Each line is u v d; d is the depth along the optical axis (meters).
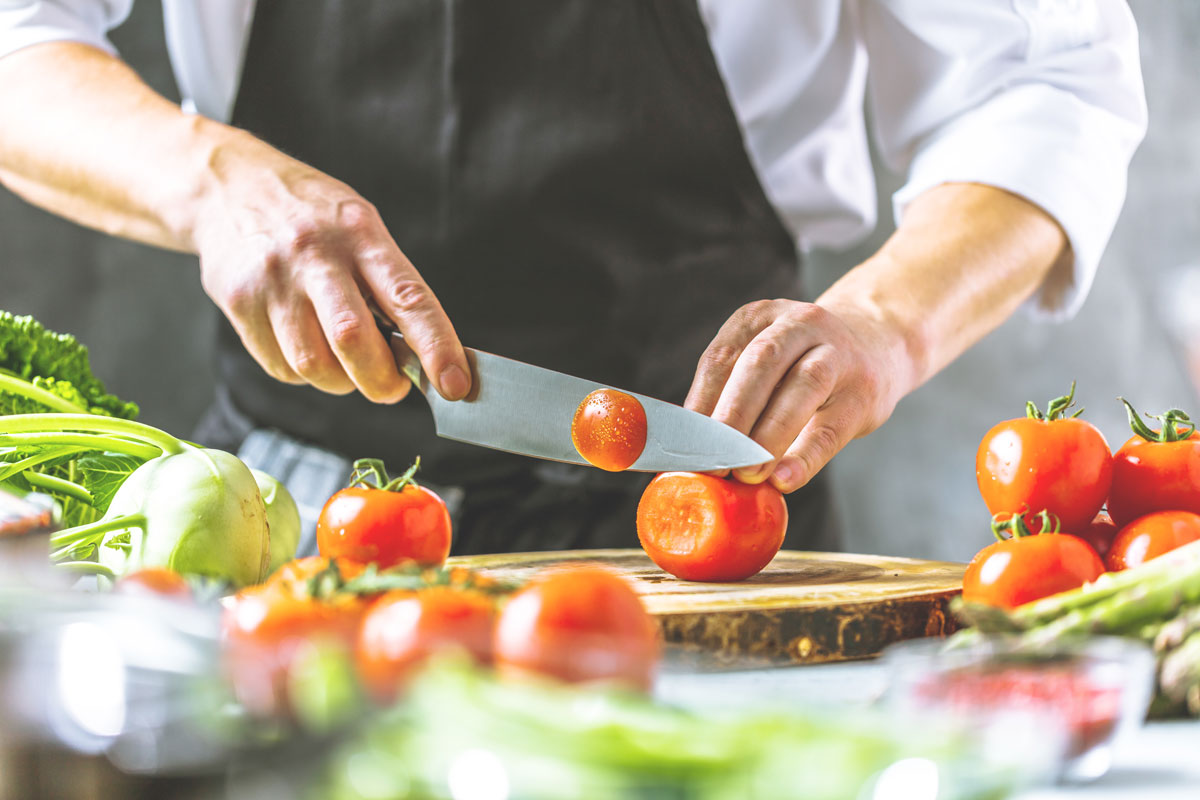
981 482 1.09
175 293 3.85
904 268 1.42
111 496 1.13
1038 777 0.50
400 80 1.69
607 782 0.46
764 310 1.25
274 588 0.72
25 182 1.61
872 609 0.98
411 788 0.48
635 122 1.66
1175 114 4.86
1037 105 1.56
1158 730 0.69
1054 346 4.68
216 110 1.94
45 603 0.55
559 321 1.72
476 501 1.72
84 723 0.50
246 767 0.50
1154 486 1.02
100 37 1.84
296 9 1.70
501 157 1.67
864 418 1.24
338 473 1.71
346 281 1.22
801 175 1.90
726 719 0.49
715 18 1.73
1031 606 0.74
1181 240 4.80
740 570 1.13
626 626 0.62
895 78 1.73
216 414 1.91
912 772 0.45
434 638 0.53
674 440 1.16
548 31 1.66
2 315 1.25
